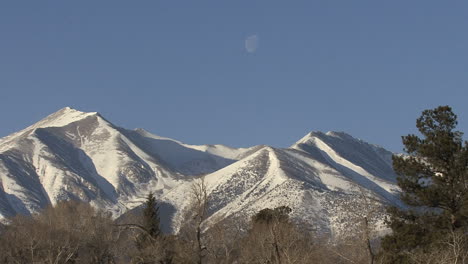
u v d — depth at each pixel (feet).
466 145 181.68
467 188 177.37
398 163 187.11
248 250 213.46
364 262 164.04
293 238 209.46
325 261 200.03
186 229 184.96
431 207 180.86
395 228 179.93
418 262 159.22
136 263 202.28
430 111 189.26
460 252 152.97
